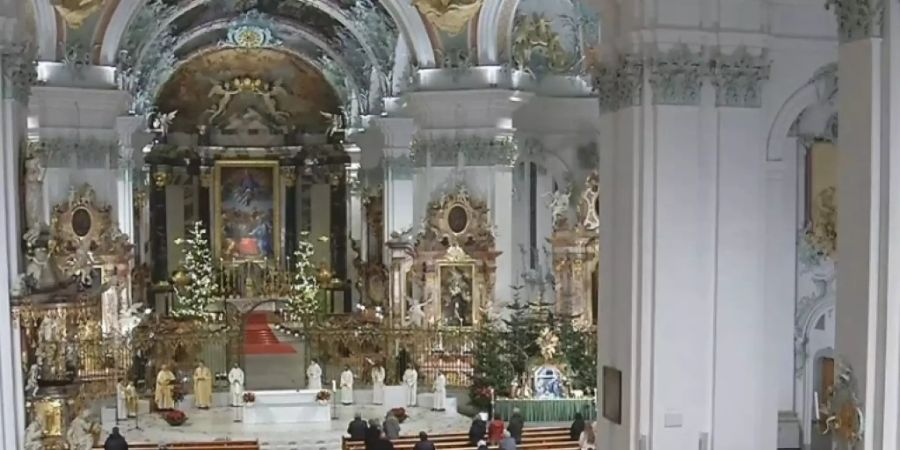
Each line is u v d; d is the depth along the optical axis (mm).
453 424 25078
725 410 16781
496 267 28766
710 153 16688
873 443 11273
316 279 42594
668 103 16328
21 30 16078
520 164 31438
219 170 44344
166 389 26344
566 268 28828
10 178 15570
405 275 32469
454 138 28547
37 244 16703
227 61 42750
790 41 17422
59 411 17203
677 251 16453
